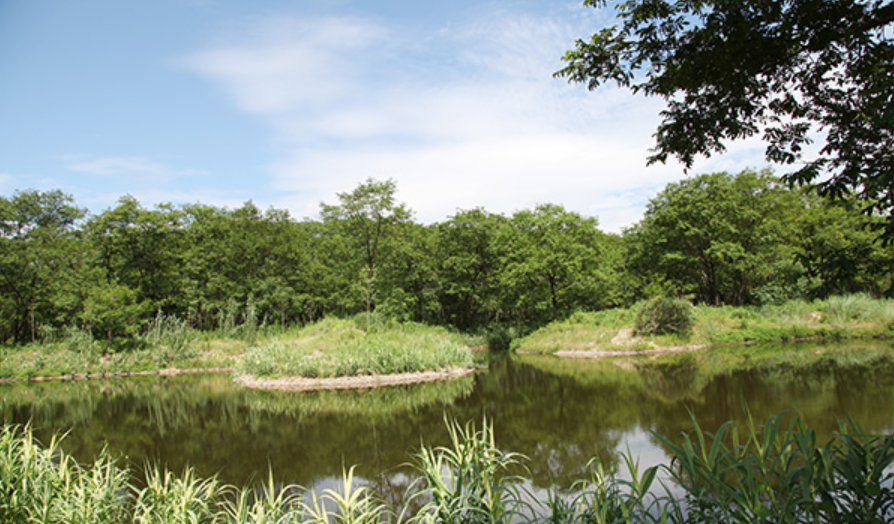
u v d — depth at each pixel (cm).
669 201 3591
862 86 490
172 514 528
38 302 3488
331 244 4256
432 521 433
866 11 429
